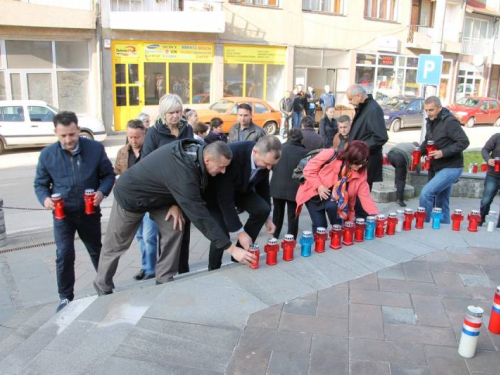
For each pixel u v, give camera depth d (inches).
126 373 102.7
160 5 720.3
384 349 113.3
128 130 203.9
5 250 241.4
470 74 1301.7
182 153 133.8
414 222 212.4
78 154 167.9
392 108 837.8
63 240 169.9
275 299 136.2
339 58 970.1
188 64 769.6
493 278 152.6
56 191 168.7
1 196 357.1
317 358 109.3
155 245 198.2
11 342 137.7
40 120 549.3
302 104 730.8
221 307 130.4
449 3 1184.8
